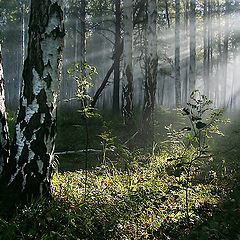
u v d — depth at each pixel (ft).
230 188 20.17
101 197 16.01
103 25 99.40
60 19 14.38
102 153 30.01
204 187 19.99
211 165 25.82
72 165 26.68
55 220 12.37
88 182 18.74
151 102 37.17
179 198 16.98
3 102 15.48
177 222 14.23
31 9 14.17
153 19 37.37
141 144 34.65
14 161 14.38
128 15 37.88
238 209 15.20
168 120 50.06
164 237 13.11
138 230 13.37
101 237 12.34
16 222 12.01
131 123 36.94
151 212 14.90
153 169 23.61
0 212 13.19
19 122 14.39
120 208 14.92
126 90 37.63
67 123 42.83
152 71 37.60
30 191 14.26
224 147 32.78
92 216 13.73
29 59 14.23
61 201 14.69
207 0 99.76
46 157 14.57
